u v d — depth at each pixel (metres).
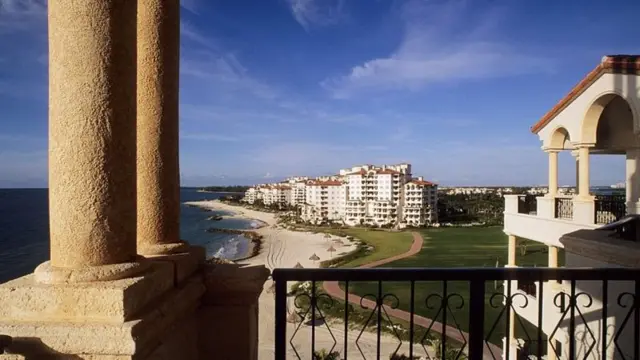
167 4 4.08
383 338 27.62
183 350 3.68
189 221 137.25
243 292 4.14
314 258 47.41
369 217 119.44
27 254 64.81
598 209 11.04
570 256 5.11
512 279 3.22
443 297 3.31
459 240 86.19
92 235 2.82
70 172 2.80
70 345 2.54
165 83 4.06
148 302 3.02
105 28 2.84
